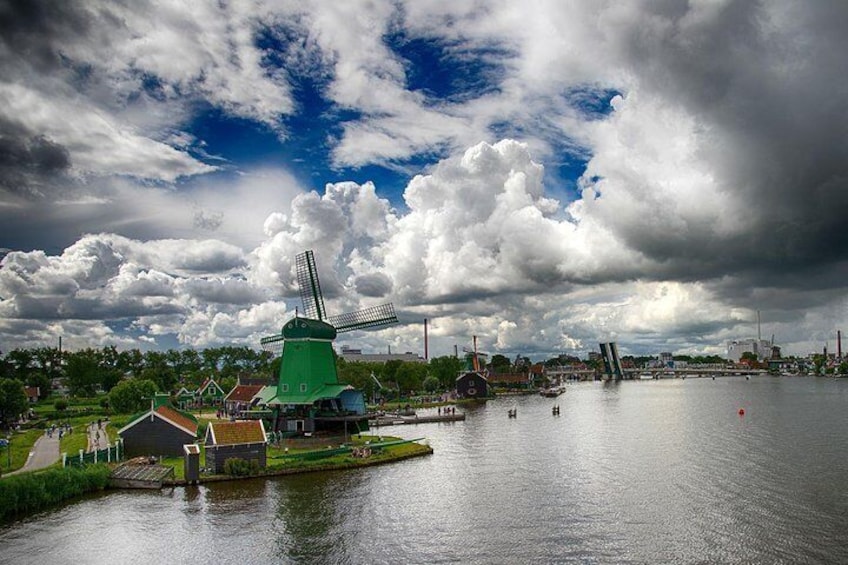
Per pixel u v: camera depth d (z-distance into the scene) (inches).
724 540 2139.5
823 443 3949.3
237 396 5944.9
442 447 4126.5
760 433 4453.7
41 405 6648.6
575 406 7490.2
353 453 3528.5
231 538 2226.9
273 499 2706.7
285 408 4153.5
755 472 3090.6
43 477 2603.3
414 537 2235.5
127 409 5137.8
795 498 2608.3
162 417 3363.7
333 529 2321.6
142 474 2933.1
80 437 3998.5
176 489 2866.6
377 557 2057.1
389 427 5452.8
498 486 2930.6
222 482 2997.0
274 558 2049.7
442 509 2561.5
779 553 2015.3
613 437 4453.7
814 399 7869.1
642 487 2844.5
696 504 2546.8
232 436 3127.5
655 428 4933.6
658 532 2233.0
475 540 2198.6
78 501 2659.9
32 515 2464.3
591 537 2204.7
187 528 2324.1
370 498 2731.3
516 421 5777.6
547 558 2026.3
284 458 3385.8
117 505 2598.4
